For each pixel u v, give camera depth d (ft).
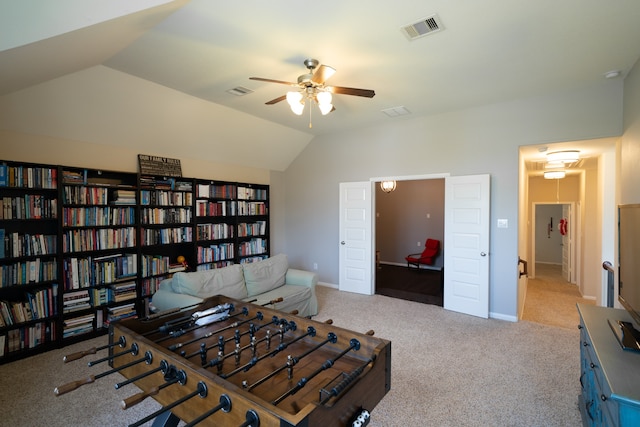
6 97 9.70
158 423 5.27
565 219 24.66
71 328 11.34
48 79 9.39
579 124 12.09
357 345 5.58
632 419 3.87
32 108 10.32
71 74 9.93
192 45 8.75
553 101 12.60
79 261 11.62
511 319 13.65
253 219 20.51
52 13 5.98
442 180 25.72
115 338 6.02
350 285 18.38
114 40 7.89
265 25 7.77
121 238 12.90
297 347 6.21
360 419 4.27
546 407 7.67
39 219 10.70
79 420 7.13
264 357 5.27
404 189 27.50
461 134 14.76
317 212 20.20
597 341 5.53
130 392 8.18
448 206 15.06
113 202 12.72
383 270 25.36
